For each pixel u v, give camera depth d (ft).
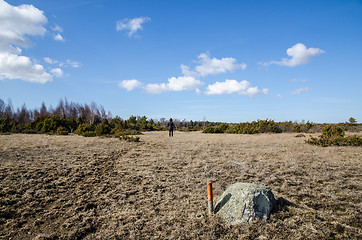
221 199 16.60
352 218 15.01
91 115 153.17
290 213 15.52
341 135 50.19
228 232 13.74
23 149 38.17
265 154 38.29
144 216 16.40
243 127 99.91
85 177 25.53
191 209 17.39
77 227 14.92
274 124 93.91
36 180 22.86
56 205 18.29
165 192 21.31
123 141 58.39
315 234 13.04
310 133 83.46
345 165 28.81
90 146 46.75
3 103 170.09
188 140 64.08
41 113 177.17
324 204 17.39
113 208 17.93
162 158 36.22
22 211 16.78
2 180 22.04
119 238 13.74
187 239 13.25
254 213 14.58
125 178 25.57
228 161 33.35
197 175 26.53
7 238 13.43
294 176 24.80
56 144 46.47
